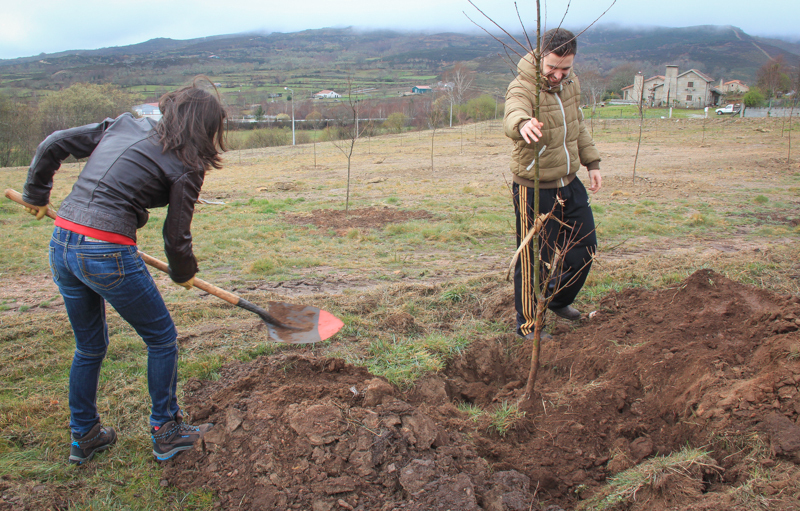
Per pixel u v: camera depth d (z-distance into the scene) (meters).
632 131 35.06
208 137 2.29
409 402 3.08
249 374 3.24
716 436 2.33
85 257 2.10
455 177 17.77
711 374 2.67
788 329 2.87
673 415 2.64
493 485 2.21
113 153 2.15
